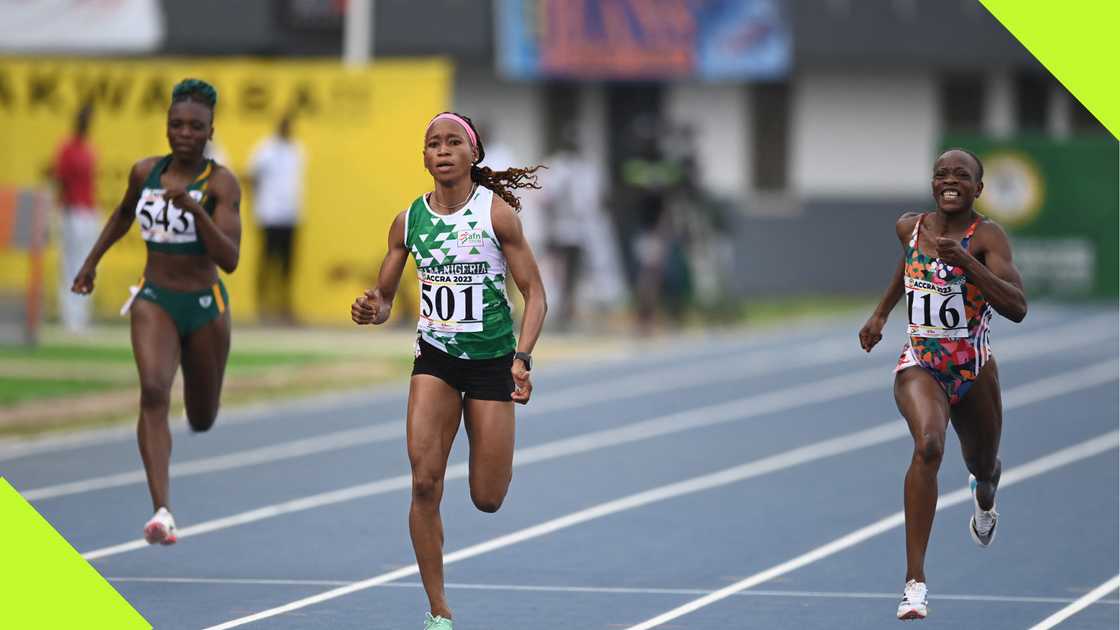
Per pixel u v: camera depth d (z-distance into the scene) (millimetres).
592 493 35562
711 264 77188
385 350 63188
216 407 29172
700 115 98188
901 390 24359
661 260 73375
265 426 45000
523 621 24141
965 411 25125
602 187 95812
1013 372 60625
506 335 22828
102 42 84312
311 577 27094
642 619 24297
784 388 55031
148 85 71500
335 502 34250
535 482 36938
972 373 24516
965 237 24312
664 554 29188
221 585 26375
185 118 27094
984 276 23391
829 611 24875
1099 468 39312
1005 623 24094
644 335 72625
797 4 93812
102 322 69875
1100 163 90438
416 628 23578
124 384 51094
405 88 71125
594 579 27141
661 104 97375
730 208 82375
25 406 46281
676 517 32875
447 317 22578
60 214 66625
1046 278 91438
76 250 65938
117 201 71375
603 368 60250
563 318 74562
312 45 86625
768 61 93312
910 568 23234
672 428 45781
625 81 96188
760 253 99188
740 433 45000
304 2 86438
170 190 26500
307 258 71812
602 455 40938
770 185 99500
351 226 71562
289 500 34406
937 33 95938
